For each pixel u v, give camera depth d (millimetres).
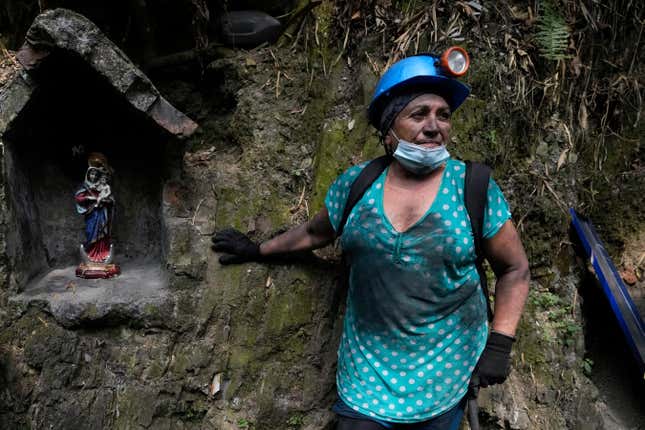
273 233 2654
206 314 2469
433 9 2764
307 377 2506
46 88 2473
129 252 2914
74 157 2832
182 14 3113
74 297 2428
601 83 3012
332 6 2930
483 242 1953
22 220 2561
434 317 1913
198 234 2574
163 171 2688
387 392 1941
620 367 2898
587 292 2945
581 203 2992
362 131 2736
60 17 2176
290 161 2814
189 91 3119
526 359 2650
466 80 2709
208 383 2465
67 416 2338
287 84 2926
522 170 2842
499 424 2541
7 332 2377
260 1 3164
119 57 2242
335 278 2549
